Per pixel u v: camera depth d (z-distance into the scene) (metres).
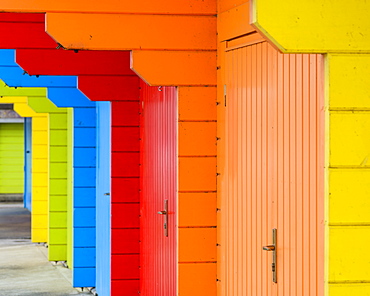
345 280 3.09
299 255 3.72
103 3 4.77
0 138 28.20
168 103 5.85
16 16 6.42
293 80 3.80
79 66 7.25
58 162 12.33
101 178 8.98
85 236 10.03
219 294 5.02
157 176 6.44
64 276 11.31
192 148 5.04
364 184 3.10
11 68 9.44
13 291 10.10
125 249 7.81
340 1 3.03
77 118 9.91
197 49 4.96
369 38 3.06
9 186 28.16
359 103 3.09
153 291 6.70
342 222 3.09
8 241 15.54
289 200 3.85
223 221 4.92
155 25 4.88
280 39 3.00
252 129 4.36
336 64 3.06
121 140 7.75
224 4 4.82
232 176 4.72
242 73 4.53
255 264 4.32
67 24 4.72
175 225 5.57
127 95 7.69
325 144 3.10
